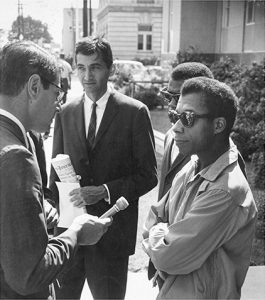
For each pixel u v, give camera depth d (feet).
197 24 51.01
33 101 5.37
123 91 54.24
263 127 24.71
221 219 5.74
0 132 5.13
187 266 5.87
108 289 9.32
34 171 4.98
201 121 6.00
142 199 20.75
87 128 9.21
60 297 9.33
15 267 4.82
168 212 6.95
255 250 15.17
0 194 4.84
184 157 8.18
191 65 8.52
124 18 97.60
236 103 6.21
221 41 49.93
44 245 4.99
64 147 9.41
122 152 9.14
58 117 9.49
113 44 97.91
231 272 5.87
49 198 8.35
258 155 23.56
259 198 17.94
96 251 9.11
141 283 12.47
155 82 53.88
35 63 5.29
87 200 8.60
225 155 6.11
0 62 5.32
